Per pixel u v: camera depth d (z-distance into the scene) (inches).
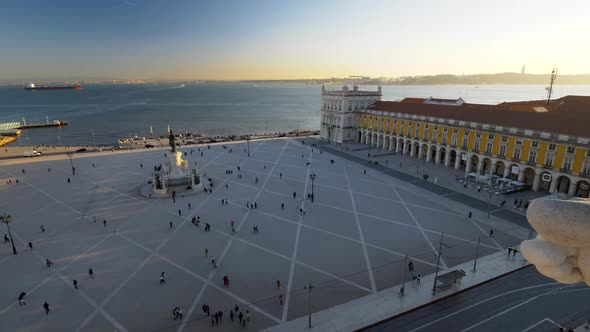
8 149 4072.3
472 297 1296.8
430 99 3971.5
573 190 2201.0
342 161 3393.2
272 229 1856.5
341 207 2174.0
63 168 3090.6
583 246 245.3
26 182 2667.3
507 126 2561.5
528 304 1249.4
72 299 1273.4
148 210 2114.9
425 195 2395.4
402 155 3631.9
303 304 1253.1
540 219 243.8
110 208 2142.0
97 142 5118.1
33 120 7485.2
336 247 1662.2
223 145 4160.9
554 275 264.8
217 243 1701.5
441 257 1566.2
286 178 2805.1
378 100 4394.7
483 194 2404.0
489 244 1685.5
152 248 1648.6
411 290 1326.3
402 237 1763.0
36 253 1595.7
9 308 1221.7
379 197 2358.5
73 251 1616.6
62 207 2153.1
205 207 2167.8
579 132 2166.6
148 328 1132.5
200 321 1166.3
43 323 1150.3
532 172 2581.2
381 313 1202.6
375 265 1504.7
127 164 3238.2
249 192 2453.2
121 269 1469.0
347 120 4276.6
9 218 1631.4
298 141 4456.2
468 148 2891.2
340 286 1357.0
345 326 1143.0
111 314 1195.9
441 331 1127.0
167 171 2613.2
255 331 1123.3
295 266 1497.3
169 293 1311.5
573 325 1138.0
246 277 1417.3
